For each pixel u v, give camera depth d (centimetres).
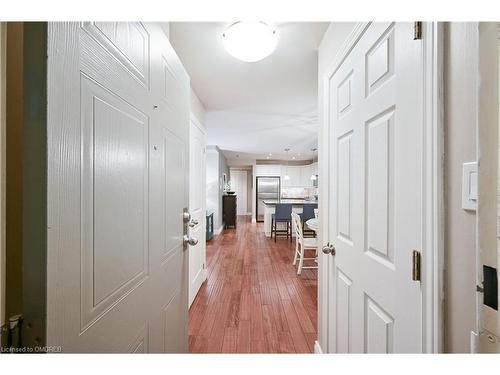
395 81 87
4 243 48
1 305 47
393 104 88
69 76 53
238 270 367
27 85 47
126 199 76
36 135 47
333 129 148
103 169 65
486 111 49
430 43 70
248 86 258
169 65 114
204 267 326
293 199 869
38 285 47
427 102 71
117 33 72
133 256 81
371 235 103
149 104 93
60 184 50
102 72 65
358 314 114
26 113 47
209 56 199
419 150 74
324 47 168
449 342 66
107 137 67
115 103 71
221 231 687
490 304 48
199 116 298
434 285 69
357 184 116
